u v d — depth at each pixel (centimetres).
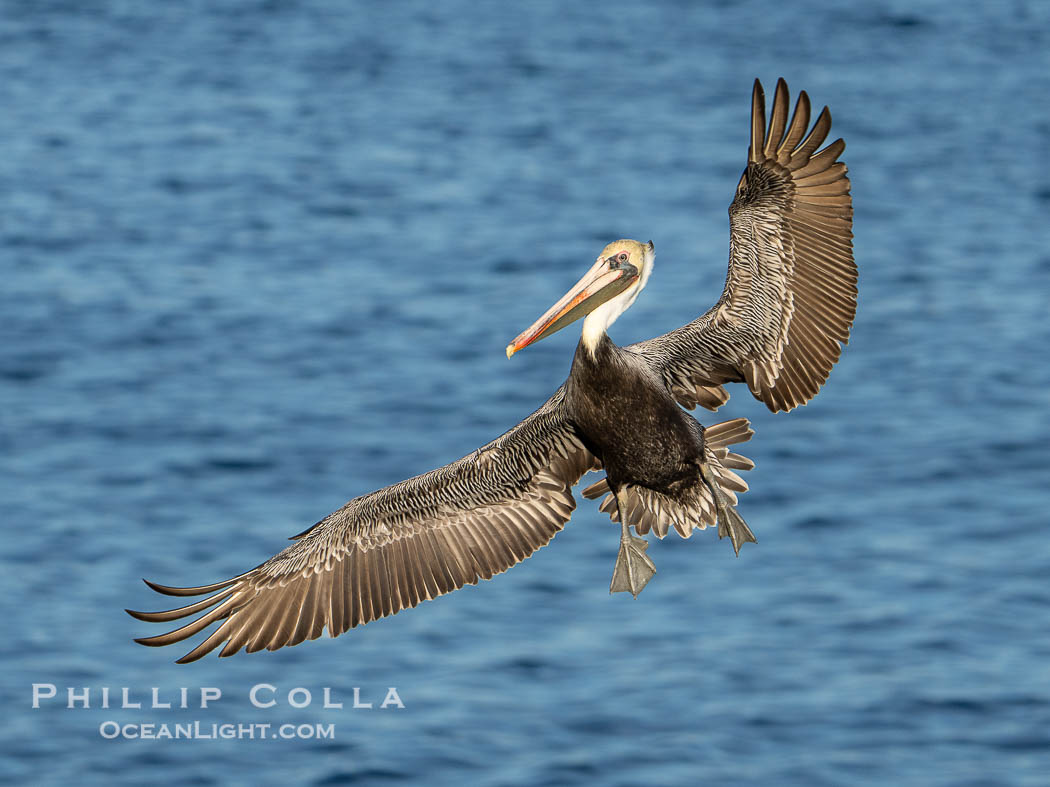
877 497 2436
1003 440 2661
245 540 2262
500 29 6241
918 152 4644
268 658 1947
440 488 930
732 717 1778
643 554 945
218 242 3819
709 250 3691
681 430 916
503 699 1834
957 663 1894
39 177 4291
